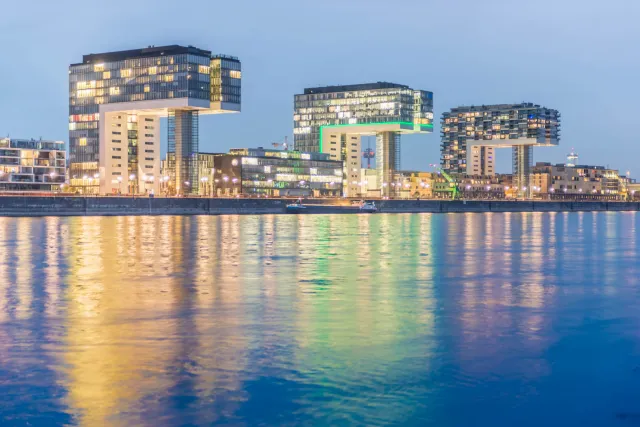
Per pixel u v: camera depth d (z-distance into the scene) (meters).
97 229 117.00
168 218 187.75
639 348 24.97
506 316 31.14
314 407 18.97
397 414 18.58
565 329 28.16
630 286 41.81
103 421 17.98
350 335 26.97
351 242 84.50
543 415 18.59
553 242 85.50
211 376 21.44
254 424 17.88
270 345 25.23
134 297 36.72
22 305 33.97
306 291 39.16
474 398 19.72
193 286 41.31
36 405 18.97
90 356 23.62
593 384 20.88
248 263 56.38
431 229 123.50
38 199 193.50
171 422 17.95
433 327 28.52
